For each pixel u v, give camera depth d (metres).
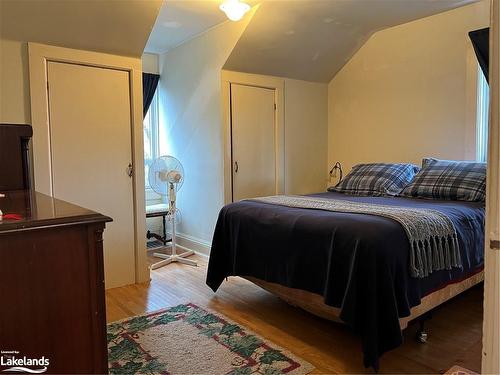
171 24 3.71
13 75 2.75
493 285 0.98
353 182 3.62
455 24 3.49
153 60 4.71
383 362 2.04
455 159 3.58
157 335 2.35
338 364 2.03
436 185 3.06
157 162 3.88
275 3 3.24
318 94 4.63
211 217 4.07
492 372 1.00
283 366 2.01
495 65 0.95
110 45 3.10
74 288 1.20
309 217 2.32
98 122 3.14
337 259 2.05
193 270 3.70
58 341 1.18
